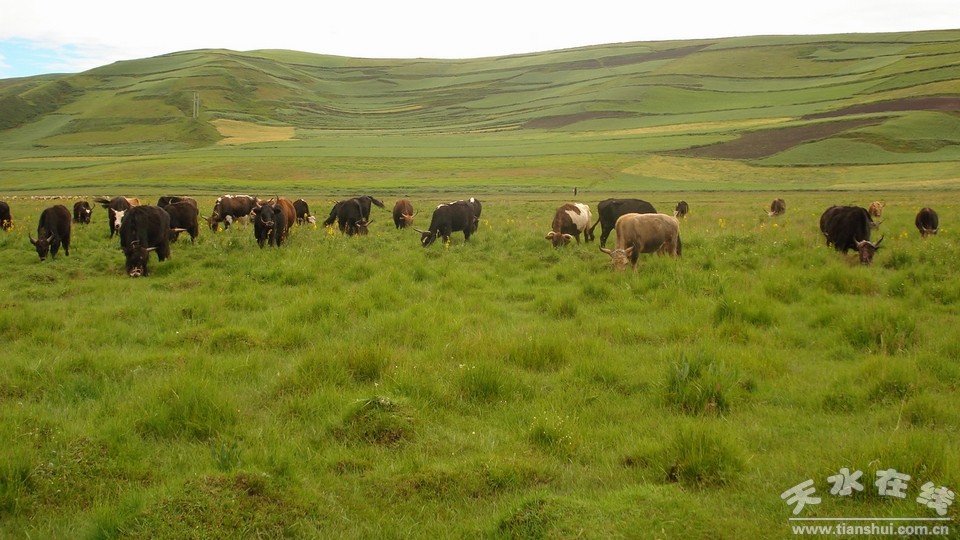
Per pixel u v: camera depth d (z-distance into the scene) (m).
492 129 146.50
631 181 72.25
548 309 12.56
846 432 6.98
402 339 10.43
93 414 7.29
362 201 26.61
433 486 5.91
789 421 7.40
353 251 20.36
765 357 9.34
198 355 9.35
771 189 61.44
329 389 8.06
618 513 5.12
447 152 106.06
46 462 5.91
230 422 7.14
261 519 5.18
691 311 12.12
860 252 16.69
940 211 31.00
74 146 124.94
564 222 21.84
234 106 168.50
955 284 12.86
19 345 10.12
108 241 22.86
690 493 5.66
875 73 153.25
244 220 28.50
